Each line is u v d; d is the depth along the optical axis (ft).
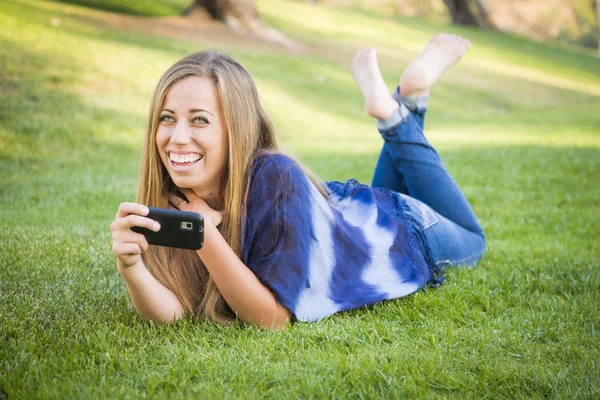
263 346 6.60
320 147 26.45
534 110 51.57
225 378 5.98
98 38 35.88
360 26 66.80
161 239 6.46
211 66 7.11
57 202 14.58
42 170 19.35
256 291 6.92
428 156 9.46
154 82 32.01
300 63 45.96
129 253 6.45
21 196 15.26
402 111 9.37
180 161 7.00
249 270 6.97
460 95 50.88
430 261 8.89
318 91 41.14
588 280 9.14
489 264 9.90
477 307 8.05
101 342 6.58
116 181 17.66
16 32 32.04
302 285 7.23
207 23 47.75
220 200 7.52
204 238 6.64
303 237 7.21
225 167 7.34
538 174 18.71
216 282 6.92
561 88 63.82
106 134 24.31
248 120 7.27
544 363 6.40
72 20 37.68
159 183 7.43
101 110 26.45
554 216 13.82
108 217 13.11
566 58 84.58
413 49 62.75
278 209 7.14
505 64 69.15
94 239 10.89
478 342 6.88
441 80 54.19
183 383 5.78
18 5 36.86
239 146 7.16
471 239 9.68
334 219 7.75
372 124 37.19
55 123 23.88
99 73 30.73
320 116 36.45
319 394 5.68
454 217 9.69
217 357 6.32
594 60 90.38
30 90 26.30
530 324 7.47
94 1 44.93
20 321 7.14
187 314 7.48
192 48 40.11
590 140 28.04
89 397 5.47
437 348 6.67
